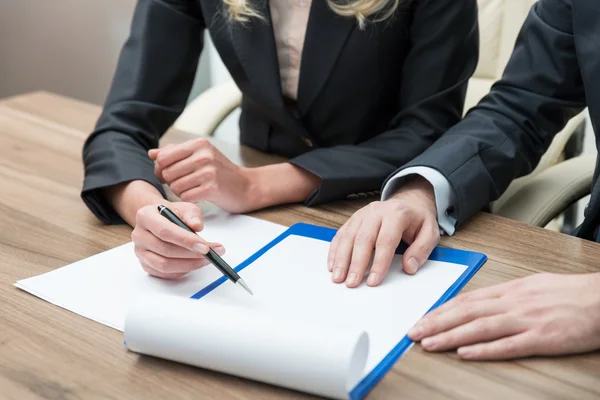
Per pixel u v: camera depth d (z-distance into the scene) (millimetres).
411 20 1085
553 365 609
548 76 1019
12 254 837
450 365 612
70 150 1180
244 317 602
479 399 571
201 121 1479
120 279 773
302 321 634
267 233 881
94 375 612
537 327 624
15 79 2346
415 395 577
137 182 948
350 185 976
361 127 1194
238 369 591
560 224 1462
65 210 964
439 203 884
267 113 1174
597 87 938
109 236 889
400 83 1168
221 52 1158
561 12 1004
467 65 1089
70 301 728
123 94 1115
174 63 1151
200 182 920
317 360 561
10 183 1050
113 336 669
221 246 753
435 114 1083
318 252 815
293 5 1107
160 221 762
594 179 971
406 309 687
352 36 1085
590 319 625
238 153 1179
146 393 589
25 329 680
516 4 1447
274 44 1109
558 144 1362
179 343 605
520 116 1022
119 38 2268
